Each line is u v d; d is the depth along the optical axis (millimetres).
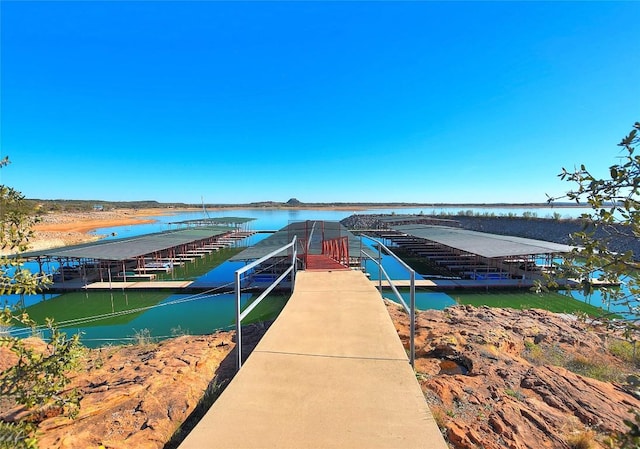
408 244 31031
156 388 3510
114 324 11742
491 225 43500
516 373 3740
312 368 2766
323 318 4102
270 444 1839
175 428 2906
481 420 2709
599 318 1907
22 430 1895
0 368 3707
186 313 12750
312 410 2166
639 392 1440
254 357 2980
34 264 24359
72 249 18422
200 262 24719
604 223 1731
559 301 13773
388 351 3104
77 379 3873
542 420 2730
